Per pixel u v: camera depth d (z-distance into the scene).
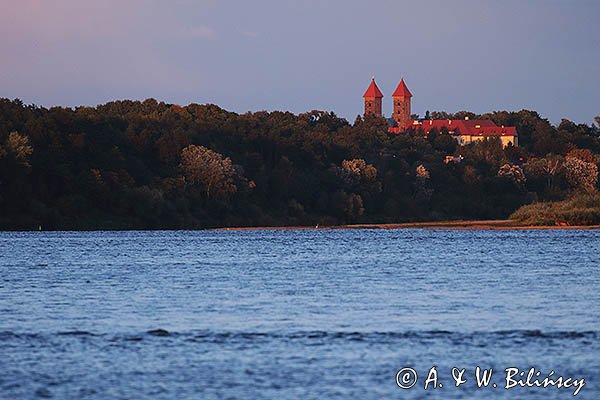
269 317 196.62
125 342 168.75
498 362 152.88
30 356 157.12
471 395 135.88
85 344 166.88
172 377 143.75
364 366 150.50
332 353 159.12
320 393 135.62
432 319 192.25
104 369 148.50
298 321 191.00
